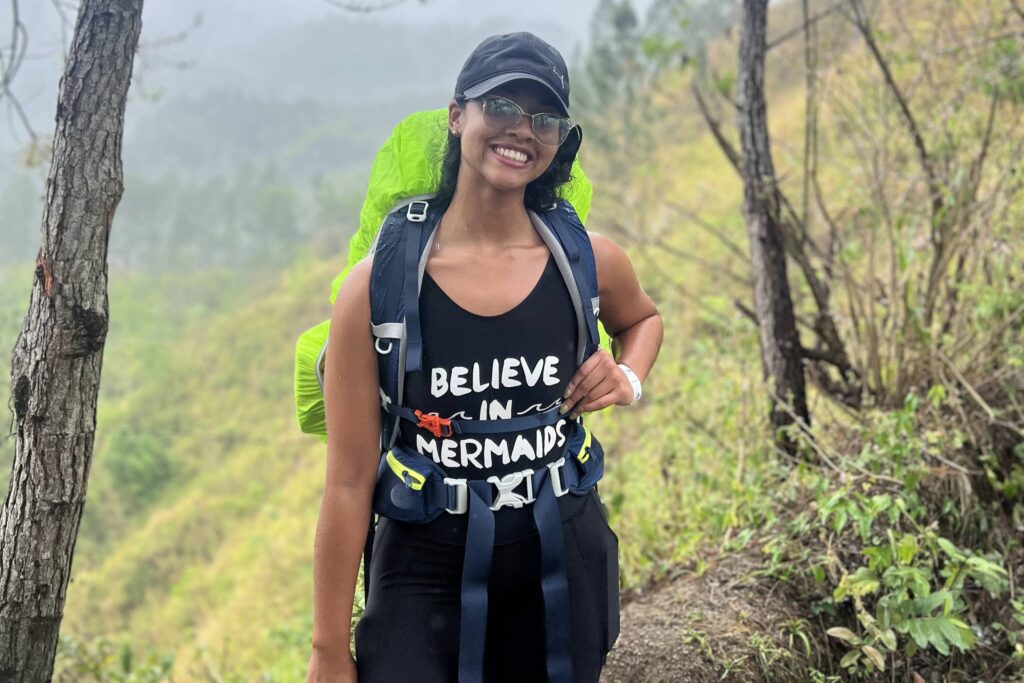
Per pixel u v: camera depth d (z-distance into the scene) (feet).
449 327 5.45
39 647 6.59
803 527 9.91
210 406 165.58
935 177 13.98
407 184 5.74
